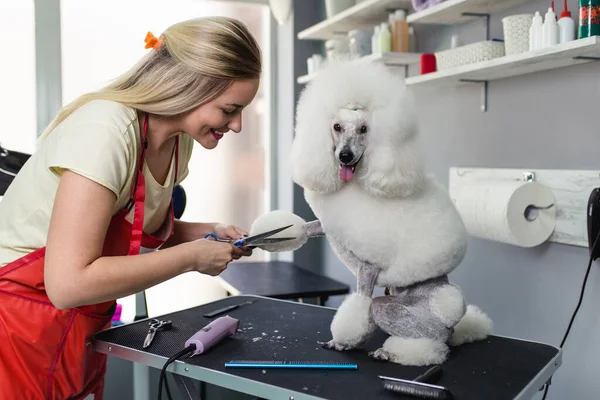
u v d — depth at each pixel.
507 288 1.57
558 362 1.00
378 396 0.81
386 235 0.95
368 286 1.01
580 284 1.34
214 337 1.03
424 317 0.96
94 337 1.06
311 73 2.19
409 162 0.92
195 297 2.44
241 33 0.95
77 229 0.82
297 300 2.04
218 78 0.92
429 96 1.89
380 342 1.07
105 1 2.24
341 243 1.01
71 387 0.99
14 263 0.92
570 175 1.33
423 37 1.89
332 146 0.96
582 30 1.15
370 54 1.93
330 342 1.04
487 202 1.39
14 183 0.97
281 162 2.60
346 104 0.95
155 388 1.71
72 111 0.97
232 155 2.58
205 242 0.95
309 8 2.45
